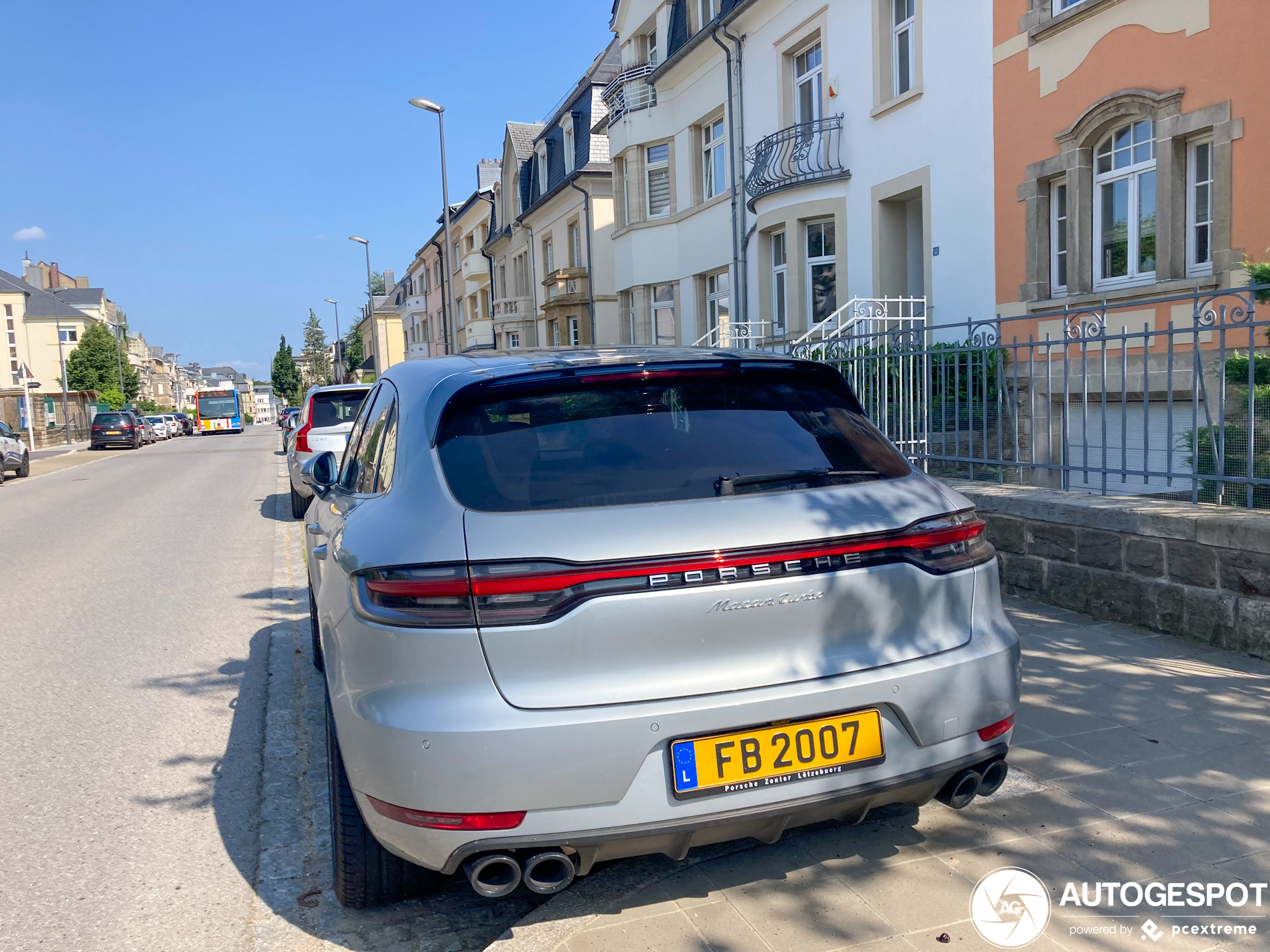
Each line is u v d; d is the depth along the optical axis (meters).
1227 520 4.75
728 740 2.37
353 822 2.86
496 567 2.31
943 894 2.78
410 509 2.55
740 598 2.39
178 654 6.29
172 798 4.01
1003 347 6.47
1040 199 10.47
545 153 31.84
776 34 15.58
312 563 4.70
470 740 2.25
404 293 74.25
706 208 18.89
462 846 2.31
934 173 12.13
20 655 6.33
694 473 2.62
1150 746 3.73
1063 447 6.00
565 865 2.34
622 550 2.34
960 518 2.76
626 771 2.30
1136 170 9.40
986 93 11.16
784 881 2.89
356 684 2.49
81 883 3.29
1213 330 4.94
